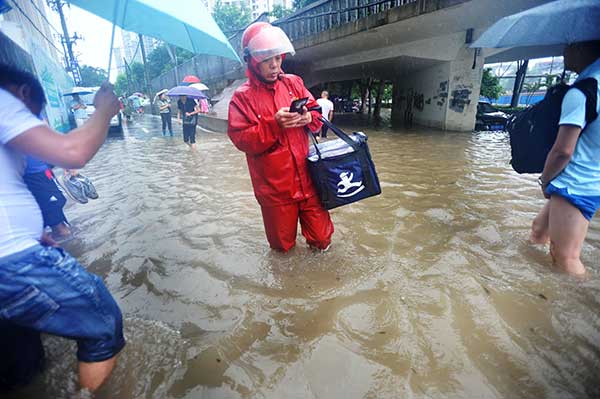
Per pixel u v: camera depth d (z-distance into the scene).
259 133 2.39
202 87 12.19
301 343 2.03
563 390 1.68
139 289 2.68
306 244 3.23
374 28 10.69
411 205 4.36
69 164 1.36
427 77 14.12
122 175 6.87
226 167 7.17
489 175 5.92
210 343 2.05
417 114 15.48
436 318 2.20
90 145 1.40
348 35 11.65
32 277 1.35
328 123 2.61
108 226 4.02
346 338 2.06
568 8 2.21
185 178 6.32
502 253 3.00
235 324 2.22
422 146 9.28
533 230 3.11
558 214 2.47
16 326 1.69
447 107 12.68
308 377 1.79
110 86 1.53
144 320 2.28
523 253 2.96
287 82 2.67
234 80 20.50
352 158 2.59
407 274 2.71
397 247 3.18
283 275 2.75
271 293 2.53
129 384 1.76
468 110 12.70
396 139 10.79
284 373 1.83
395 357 1.90
